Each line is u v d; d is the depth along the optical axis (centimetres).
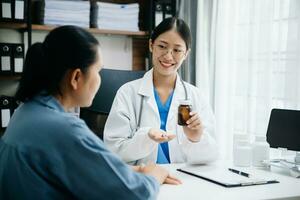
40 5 270
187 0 298
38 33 296
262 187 137
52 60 96
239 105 270
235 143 175
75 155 94
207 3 296
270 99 238
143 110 184
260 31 245
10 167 93
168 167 166
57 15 274
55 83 99
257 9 249
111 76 244
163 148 183
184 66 296
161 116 185
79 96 102
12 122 100
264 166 168
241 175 150
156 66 183
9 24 261
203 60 296
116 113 180
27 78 100
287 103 225
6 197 94
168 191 129
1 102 250
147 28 313
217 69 281
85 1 282
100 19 289
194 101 191
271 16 237
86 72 99
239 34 270
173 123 183
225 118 278
